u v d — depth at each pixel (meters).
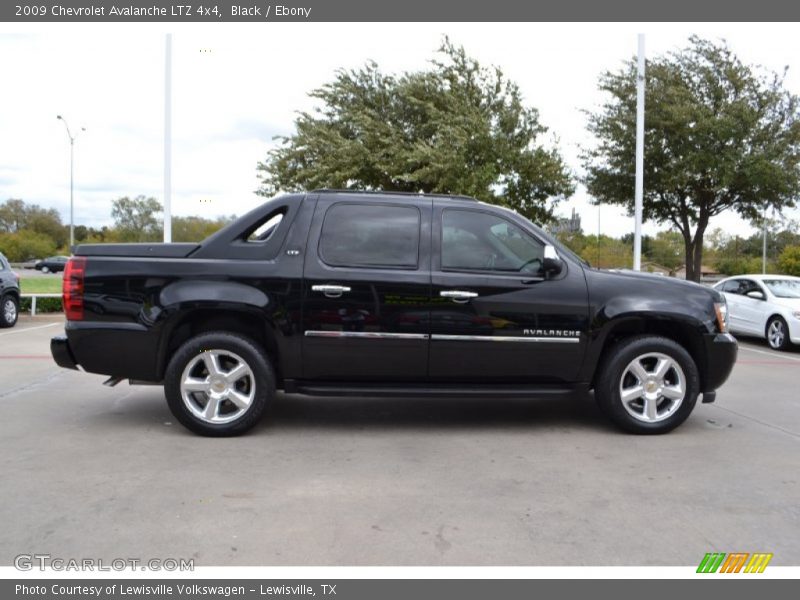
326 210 5.29
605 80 18.70
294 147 21.06
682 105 16.75
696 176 17.28
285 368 5.20
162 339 5.10
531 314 5.21
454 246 5.28
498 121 17.75
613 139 18.55
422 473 4.38
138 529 3.42
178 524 3.49
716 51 17.28
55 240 83.56
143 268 5.09
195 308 5.05
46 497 3.85
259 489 4.03
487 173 16.19
